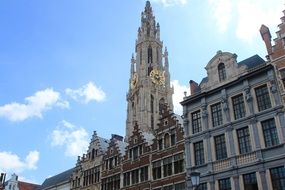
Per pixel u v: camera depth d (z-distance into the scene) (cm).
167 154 4444
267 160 3303
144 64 13238
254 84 3697
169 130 4547
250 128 3562
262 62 3866
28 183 9681
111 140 5803
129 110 12494
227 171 3600
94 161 6031
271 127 3422
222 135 3831
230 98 3891
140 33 14488
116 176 5297
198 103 4241
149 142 5044
